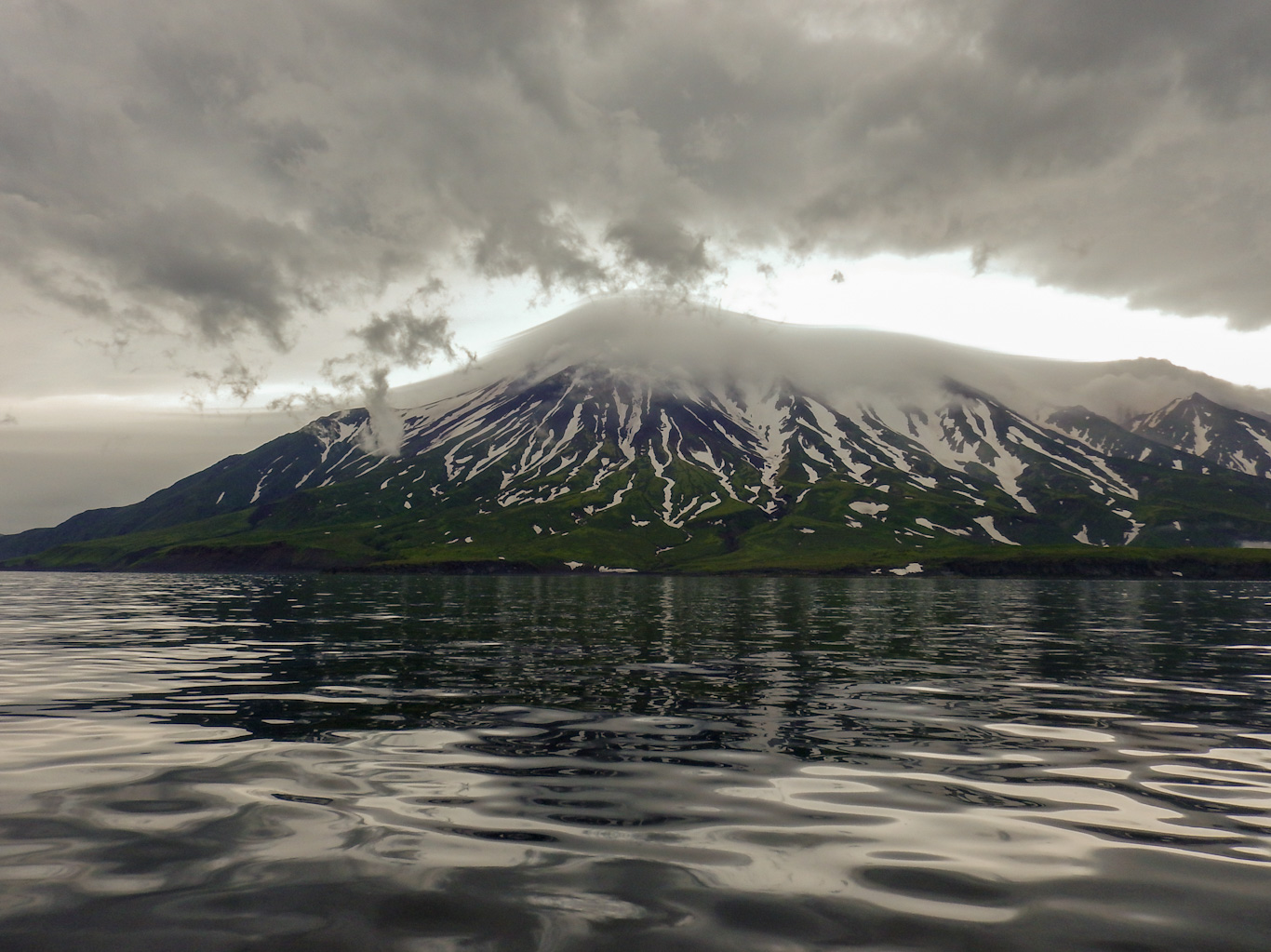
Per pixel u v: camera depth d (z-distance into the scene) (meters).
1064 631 47.91
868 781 14.55
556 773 15.00
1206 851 11.07
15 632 44.84
